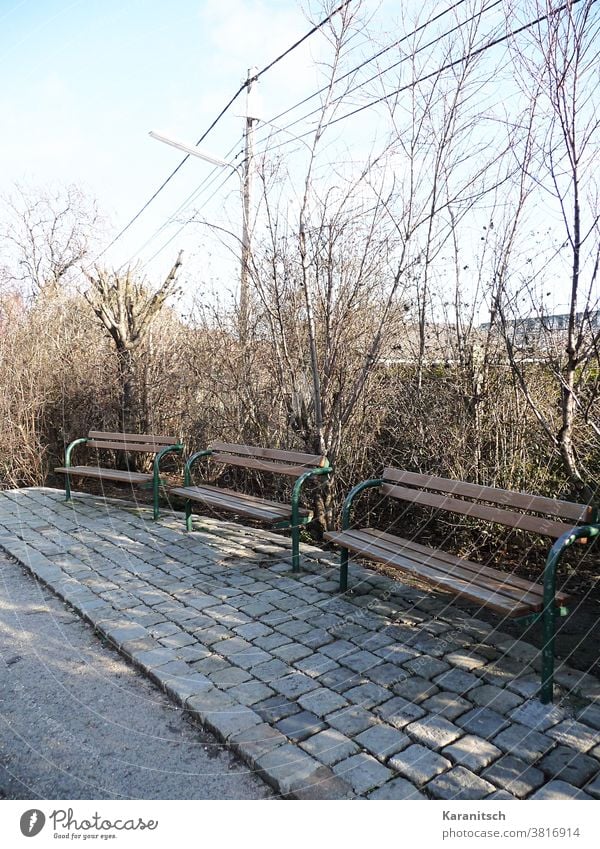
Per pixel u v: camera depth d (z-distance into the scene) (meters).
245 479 7.01
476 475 4.96
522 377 4.38
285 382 5.43
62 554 5.34
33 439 8.52
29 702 3.12
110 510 6.92
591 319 3.83
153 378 8.07
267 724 2.81
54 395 8.82
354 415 5.62
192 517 6.51
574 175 3.60
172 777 2.57
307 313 4.92
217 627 3.82
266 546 5.39
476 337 5.14
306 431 5.21
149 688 3.24
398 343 5.61
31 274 16.67
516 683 3.08
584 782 2.39
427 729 2.74
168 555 5.23
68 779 2.58
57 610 4.25
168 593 4.40
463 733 2.71
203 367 7.27
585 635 3.55
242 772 2.58
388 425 5.84
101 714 3.01
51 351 9.01
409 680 3.15
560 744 2.61
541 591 3.07
